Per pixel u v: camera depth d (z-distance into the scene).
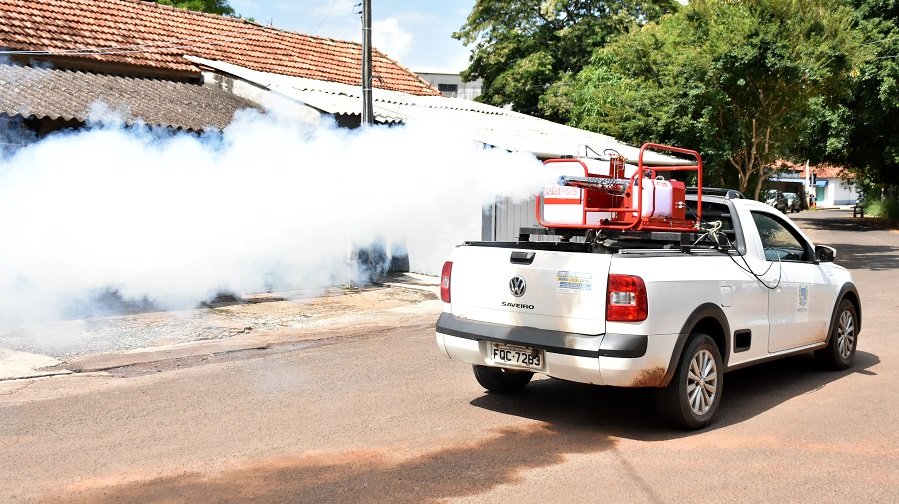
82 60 13.12
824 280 7.08
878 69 25.31
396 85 18.98
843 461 4.78
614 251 5.23
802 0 17.23
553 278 5.30
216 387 6.55
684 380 5.28
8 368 7.18
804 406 6.08
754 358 6.14
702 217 6.55
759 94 17.44
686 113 17.95
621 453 4.92
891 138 29.12
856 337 7.62
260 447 4.96
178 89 13.53
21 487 4.27
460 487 4.30
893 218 38.59
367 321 10.03
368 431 5.32
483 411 5.86
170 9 16.81
